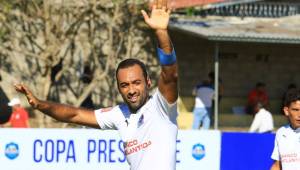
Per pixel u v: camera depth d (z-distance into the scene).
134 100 10.05
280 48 56.50
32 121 45.78
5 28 48.75
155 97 10.08
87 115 10.84
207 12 54.19
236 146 25.75
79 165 24.81
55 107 10.70
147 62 52.50
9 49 50.50
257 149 25.89
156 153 9.98
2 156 24.58
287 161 15.58
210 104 45.78
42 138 24.73
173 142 10.05
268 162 25.95
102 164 24.89
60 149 24.78
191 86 54.75
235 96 55.84
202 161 25.53
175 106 10.02
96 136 24.88
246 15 54.72
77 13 49.16
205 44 54.97
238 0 53.56
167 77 9.74
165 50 9.57
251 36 47.69
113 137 24.89
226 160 25.72
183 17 53.03
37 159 24.73
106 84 51.31
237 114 52.41
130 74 9.98
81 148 24.86
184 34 52.66
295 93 15.36
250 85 56.19
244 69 56.00
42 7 46.44
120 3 47.84
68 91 51.25
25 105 49.72
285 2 55.84
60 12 46.53
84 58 51.12
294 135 15.54
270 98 56.44
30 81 51.19
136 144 10.14
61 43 46.78
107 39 51.03
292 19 55.06
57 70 46.84
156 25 9.55
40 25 49.97
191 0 54.03
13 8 48.53
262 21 54.44
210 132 25.56
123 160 24.94
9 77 51.06
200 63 54.94
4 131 24.53
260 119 42.41
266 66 56.41
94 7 49.38
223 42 51.00
